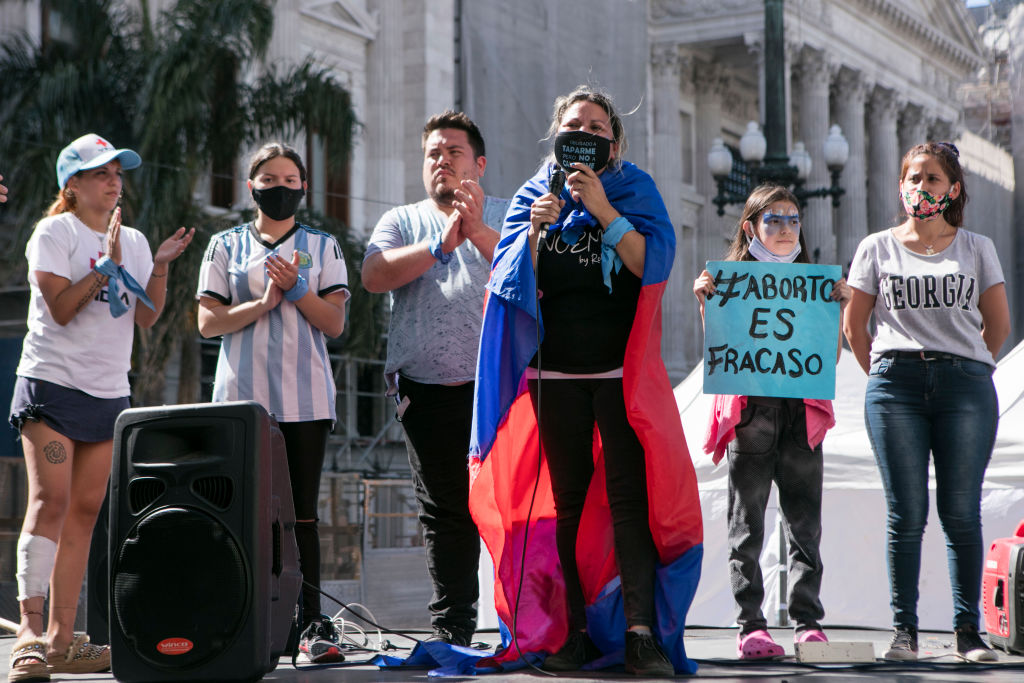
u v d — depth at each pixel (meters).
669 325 21.66
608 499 3.13
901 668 3.31
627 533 3.07
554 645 3.27
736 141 29.06
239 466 2.91
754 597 3.82
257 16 13.22
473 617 3.80
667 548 3.05
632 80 14.55
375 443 19.31
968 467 3.62
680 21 25.31
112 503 2.95
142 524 2.90
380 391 19.88
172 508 2.89
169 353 12.78
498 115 14.88
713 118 27.64
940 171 3.69
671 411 3.08
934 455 3.69
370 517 10.87
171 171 12.86
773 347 3.80
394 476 18.92
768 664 3.50
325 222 14.41
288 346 3.88
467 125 3.92
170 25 13.32
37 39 13.46
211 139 13.05
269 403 3.84
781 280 3.82
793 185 11.85
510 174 14.74
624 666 3.14
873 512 5.35
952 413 3.64
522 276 3.11
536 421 3.28
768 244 3.96
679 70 25.67
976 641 3.60
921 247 3.75
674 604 3.06
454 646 3.39
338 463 18.77
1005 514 5.00
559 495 3.21
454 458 3.75
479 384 3.24
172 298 12.66
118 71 13.27
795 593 3.88
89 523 3.57
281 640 3.12
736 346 3.82
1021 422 5.11
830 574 5.41
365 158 20.70
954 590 3.65
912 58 23.31
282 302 3.92
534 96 14.70
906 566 3.66
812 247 23.48
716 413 3.92
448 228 3.59
